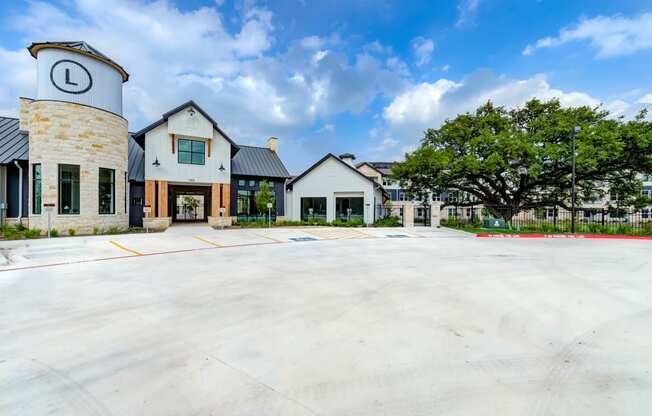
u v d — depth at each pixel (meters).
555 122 21.38
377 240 14.98
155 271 7.79
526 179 22.66
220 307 5.10
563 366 3.34
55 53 14.84
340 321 4.54
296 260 9.48
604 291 6.23
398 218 25.94
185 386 2.89
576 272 7.98
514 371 3.22
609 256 10.53
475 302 5.48
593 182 24.39
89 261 9.05
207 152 21.61
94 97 15.83
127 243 12.57
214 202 21.94
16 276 7.18
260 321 4.52
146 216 18.36
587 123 20.52
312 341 3.87
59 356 3.44
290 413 2.53
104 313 4.79
